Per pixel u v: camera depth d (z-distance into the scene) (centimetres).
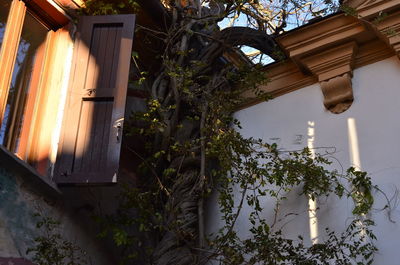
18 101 627
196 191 687
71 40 693
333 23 731
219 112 708
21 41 649
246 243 631
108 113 627
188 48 786
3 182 554
